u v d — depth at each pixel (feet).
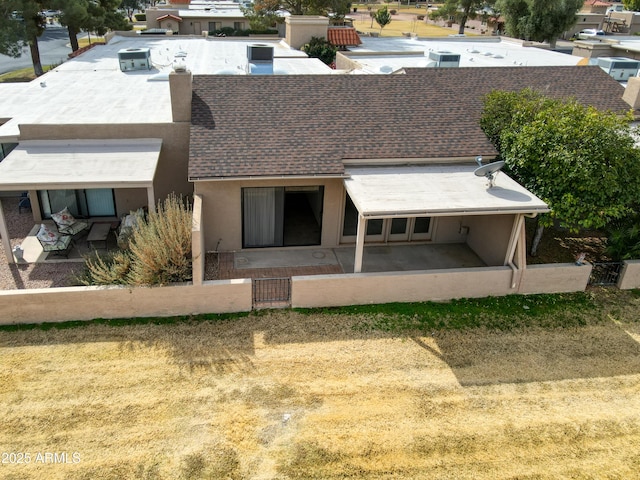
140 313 49.29
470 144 61.16
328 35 136.46
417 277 52.80
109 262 54.60
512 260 55.67
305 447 37.14
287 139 58.65
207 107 61.62
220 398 40.88
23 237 62.59
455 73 78.43
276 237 61.26
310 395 41.60
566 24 193.77
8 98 74.79
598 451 38.27
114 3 170.09
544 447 38.29
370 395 41.96
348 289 51.90
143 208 63.87
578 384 44.45
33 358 43.78
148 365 43.70
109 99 74.95
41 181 52.26
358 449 37.22
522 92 64.44
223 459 36.01
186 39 147.84
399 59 117.91
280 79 67.41
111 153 59.31
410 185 54.44
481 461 36.86
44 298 47.06
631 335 50.88
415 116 64.34
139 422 38.45
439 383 43.60
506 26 207.82
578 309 54.29
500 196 52.95
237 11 222.28
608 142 53.36
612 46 131.34
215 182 56.34
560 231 69.15
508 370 45.52
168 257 49.57
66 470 34.71
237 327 48.62
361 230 50.24
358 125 61.87
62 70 95.30
